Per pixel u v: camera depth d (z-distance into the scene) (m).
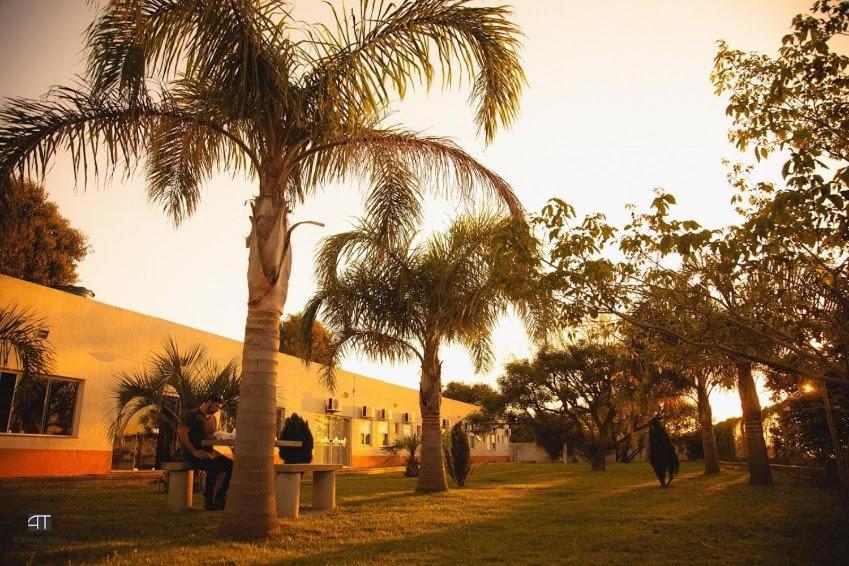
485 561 5.22
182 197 8.44
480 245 12.44
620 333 7.38
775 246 5.45
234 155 8.12
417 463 21.19
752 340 6.25
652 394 20.31
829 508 8.84
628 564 5.09
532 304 6.79
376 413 30.78
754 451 14.28
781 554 5.54
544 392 33.53
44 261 24.66
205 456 8.41
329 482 9.02
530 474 21.42
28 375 9.30
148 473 15.29
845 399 11.17
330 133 7.28
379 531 6.83
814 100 6.22
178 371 12.24
